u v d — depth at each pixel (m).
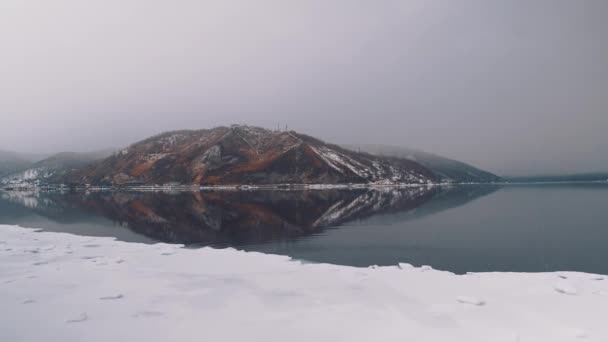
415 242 28.92
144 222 44.97
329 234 33.59
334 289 9.60
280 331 6.75
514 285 10.13
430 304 8.41
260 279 10.66
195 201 91.38
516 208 60.53
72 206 77.12
